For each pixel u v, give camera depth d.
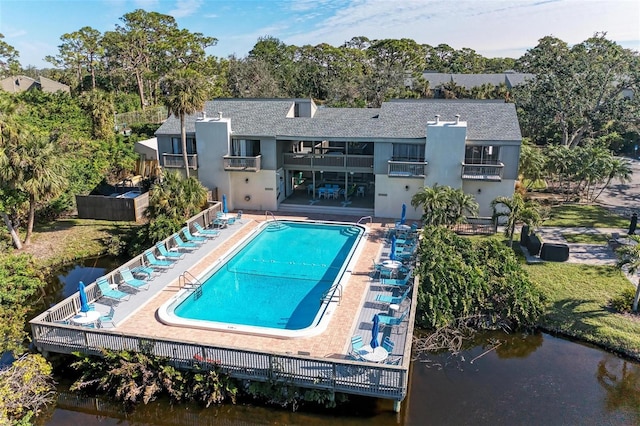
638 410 15.23
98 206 32.53
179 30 82.31
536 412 15.11
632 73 42.75
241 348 15.16
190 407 15.46
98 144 41.97
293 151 37.91
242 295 21.52
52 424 15.17
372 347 15.66
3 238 27.53
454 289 20.59
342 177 40.28
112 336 16.19
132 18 80.38
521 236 27.31
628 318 19.58
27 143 25.62
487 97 77.12
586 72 44.44
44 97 53.28
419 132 31.00
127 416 15.64
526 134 55.62
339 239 29.05
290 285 22.62
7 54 87.94
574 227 29.78
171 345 15.70
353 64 102.81
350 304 19.84
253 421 15.05
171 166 34.38
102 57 81.50
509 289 20.67
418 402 15.60
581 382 16.70
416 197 28.03
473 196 28.66
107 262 27.36
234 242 27.72
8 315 19.03
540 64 47.12
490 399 15.77
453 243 23.98
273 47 105.94
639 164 49.50
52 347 16.97
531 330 20.09
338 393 15.20
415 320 19.95
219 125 32.84
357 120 33.62
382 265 22.50
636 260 19.91
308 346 16.67
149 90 81.62
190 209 28.77
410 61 107.25
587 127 46.34
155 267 23.77
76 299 18.91
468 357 18.36
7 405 13.93
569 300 21.08
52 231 30.38
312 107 36.12
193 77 31.89
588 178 35.16
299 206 34.50
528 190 39.00
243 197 34.66
